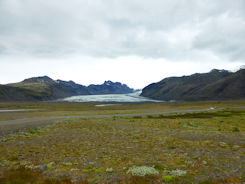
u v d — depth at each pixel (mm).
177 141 20984
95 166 12336
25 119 56875
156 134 26531
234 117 58188
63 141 21938
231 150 16344
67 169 11633
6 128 37281
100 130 31578
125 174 10375
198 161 12969
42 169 11359
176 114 74500
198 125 39125
